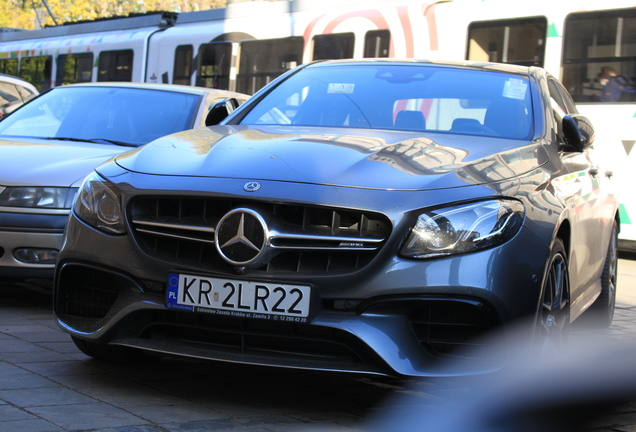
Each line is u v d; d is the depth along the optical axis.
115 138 5.68
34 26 41.47
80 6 38.88
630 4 9.41
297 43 12.68
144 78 15.33
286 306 2.88
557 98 4.76
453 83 4.29
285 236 2.90
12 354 3.70
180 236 3.03
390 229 2.86
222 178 3.06
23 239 4.63
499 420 3.07
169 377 3.49
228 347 3.05
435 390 3.46
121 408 2.97
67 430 2.65
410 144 3.44
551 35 9.98
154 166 3.27
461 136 3.77
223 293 2.94
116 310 3.16
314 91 4.38
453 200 2.93
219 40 13.94
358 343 2.87
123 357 3.58
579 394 3.52
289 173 3.04
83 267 3.29
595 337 5.16
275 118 4.23
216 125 4.08
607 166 5.10
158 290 3.07
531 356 3.00
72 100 6.16
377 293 2.84
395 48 11.41
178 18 15.17
